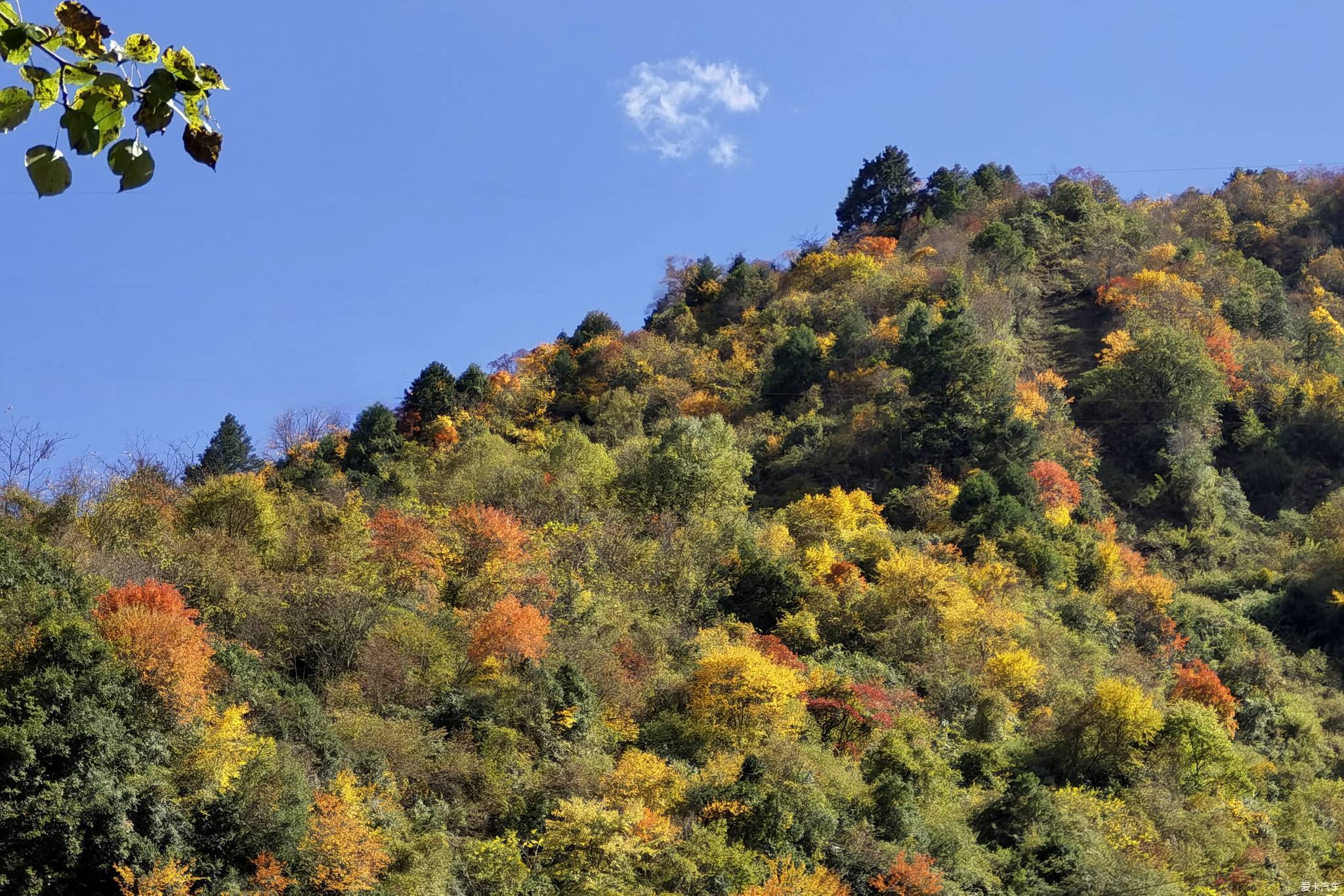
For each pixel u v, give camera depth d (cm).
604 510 5206
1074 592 5316
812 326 8556
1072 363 8462
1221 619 5556
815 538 5303
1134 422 7506
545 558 4231
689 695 3431
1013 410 6681
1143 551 6544
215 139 500
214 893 2161
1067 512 6078
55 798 2136
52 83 479
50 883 2081
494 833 2725
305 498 4956
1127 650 4859
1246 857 3167
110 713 2320
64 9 461
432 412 7412
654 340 8644
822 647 4372
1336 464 7394
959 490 5988
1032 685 4088
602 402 7712
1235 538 6731
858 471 6650
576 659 3419
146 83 480
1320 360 8338
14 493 3488
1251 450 7550
